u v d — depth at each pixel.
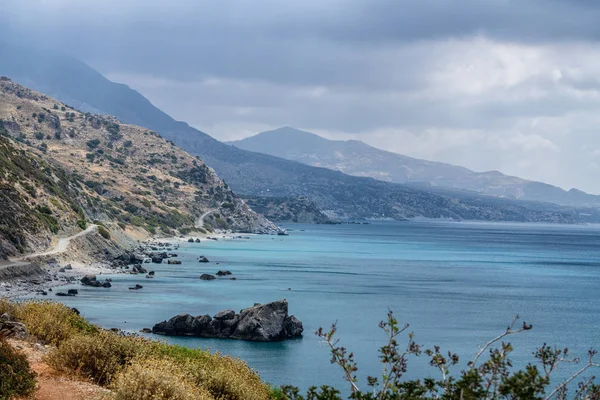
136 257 153.38
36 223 129.38
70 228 149.00
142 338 27.28
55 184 176.25
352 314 94.00
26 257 112.38
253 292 112.75
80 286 105.81
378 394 16.19
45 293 94.94
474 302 114.06
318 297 110.75
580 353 72.19
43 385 19.75
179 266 153.75
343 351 16.34
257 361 64.19
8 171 146.00
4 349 18.91
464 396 14.41
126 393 18.09
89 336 23.58
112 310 86.31
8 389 17.75
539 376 14.14
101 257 145.38
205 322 76.06
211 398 21.25
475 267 191.75
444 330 84.00
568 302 119.38
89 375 21.61
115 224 197.62
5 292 90.69
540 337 82.19
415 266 186.88
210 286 117.81
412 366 62.69
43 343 25.28
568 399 49.53
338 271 160.75
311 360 65.06
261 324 75.31
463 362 65.12
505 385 13.98
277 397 27.23
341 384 55.38
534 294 130.25
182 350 28.14
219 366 25.53
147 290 108.25
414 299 114.00
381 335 78.44
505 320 94.19
